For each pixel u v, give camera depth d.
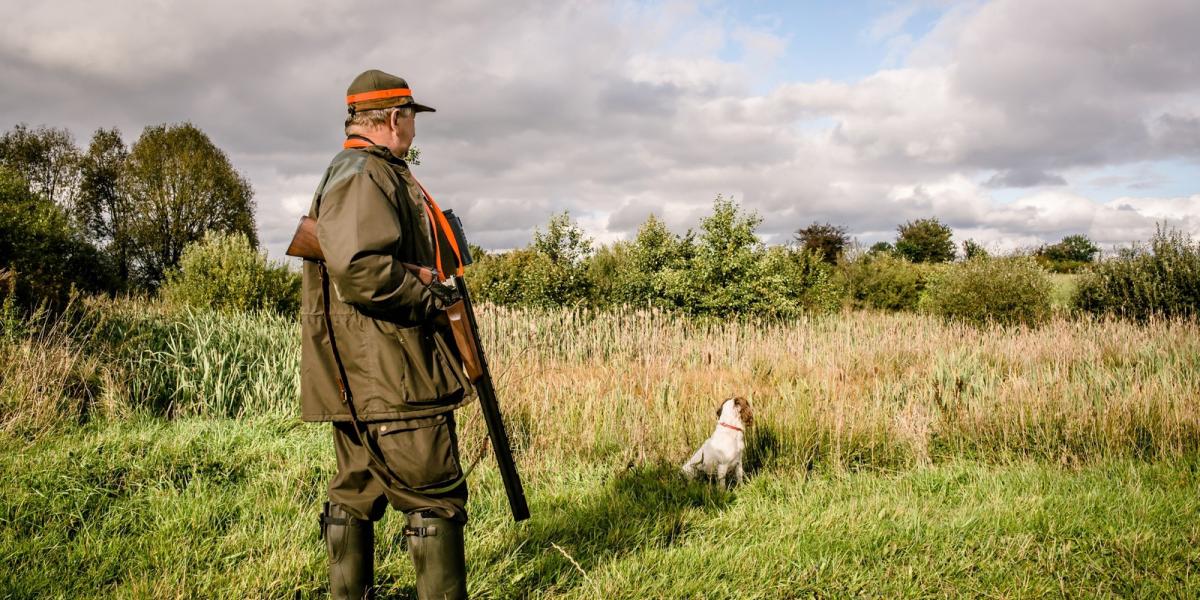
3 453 3.52
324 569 2.41
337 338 1.86
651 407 5.45
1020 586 2.48
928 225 37.75
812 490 3.73
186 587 2.28
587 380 6.29
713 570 2.56
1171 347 7.16
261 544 2.66
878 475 4.18
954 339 9.49
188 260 12.51
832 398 5.21
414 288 1.76
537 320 9.85
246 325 7.95
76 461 3.42
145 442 3.85
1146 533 2.87
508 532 2.88
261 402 5.63
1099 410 4.74
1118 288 11.47
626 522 3.10
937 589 2.48
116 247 28.36
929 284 14.64
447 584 1.90
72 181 29.58
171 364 5.89
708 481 3.99
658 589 2.40
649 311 11.47
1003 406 4.94
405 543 2.68
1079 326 9.15
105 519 2.88
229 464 3.69
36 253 9.07
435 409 1.86
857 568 2.62
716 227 11.66
